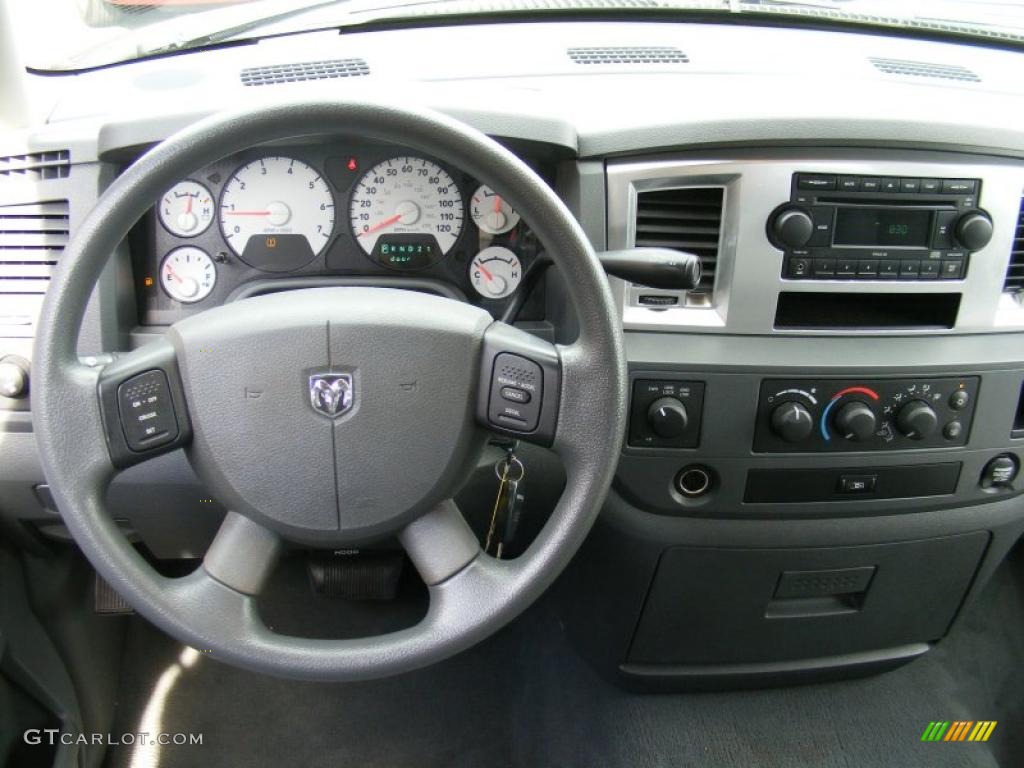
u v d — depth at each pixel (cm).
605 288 83
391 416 88
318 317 85
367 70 129
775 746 147
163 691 166
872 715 155
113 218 77
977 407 122
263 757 156
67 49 130
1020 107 125
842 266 115
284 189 117
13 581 129
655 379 116
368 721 163
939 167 114
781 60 138
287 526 91
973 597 144
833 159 112
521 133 109
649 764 144
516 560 92
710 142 110
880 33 153
